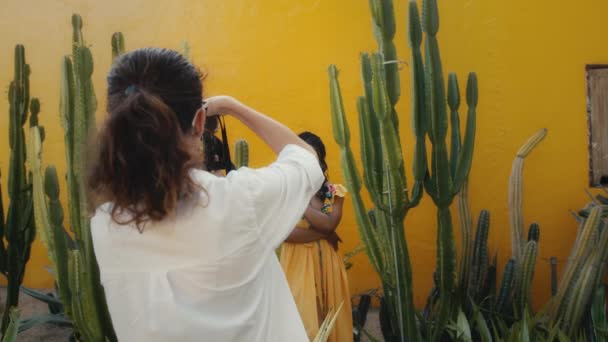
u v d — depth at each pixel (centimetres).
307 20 431
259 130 150
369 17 426
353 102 431
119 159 117
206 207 122
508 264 368
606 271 386
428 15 296
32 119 337
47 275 454
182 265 122
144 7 436
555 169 421
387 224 310
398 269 308
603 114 416
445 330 350
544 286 425
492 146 423
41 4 439
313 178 138
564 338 322
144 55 125
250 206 126
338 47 429
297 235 326
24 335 406
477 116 423
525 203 425
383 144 295
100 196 123
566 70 416
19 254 339
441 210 310
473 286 382
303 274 325
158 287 122
